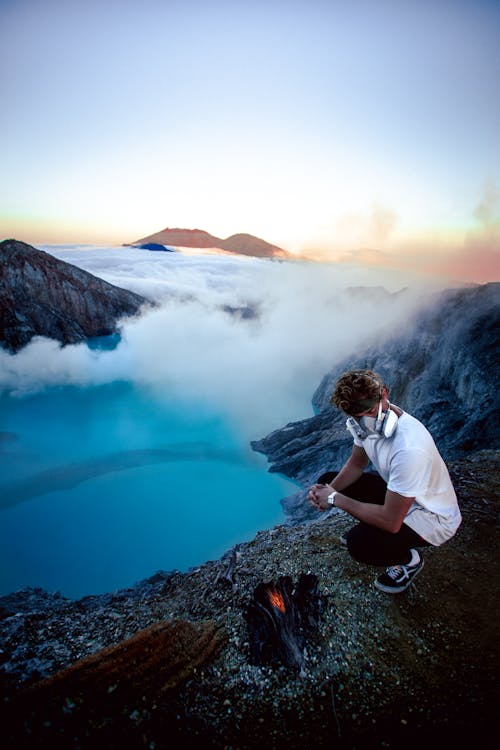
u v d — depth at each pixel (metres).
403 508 2.19
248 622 2.63
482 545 3.57
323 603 2.89
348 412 2.26
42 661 2.54
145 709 2.12
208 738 2.04
